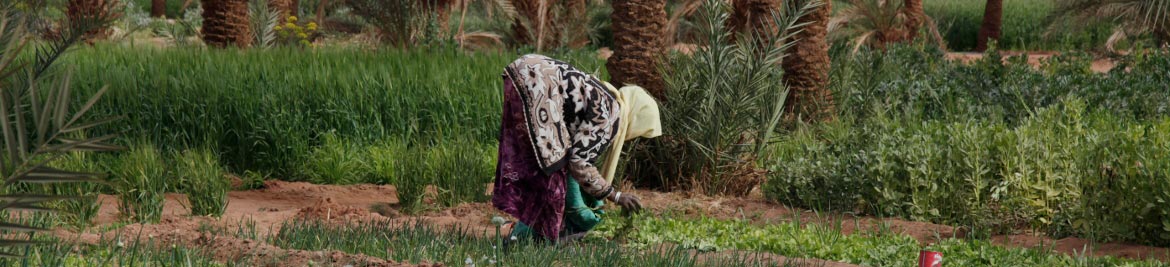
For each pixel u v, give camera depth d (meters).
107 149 3.30
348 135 12.47
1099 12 23.89
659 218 8.98
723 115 10.51
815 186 9.80
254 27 21.84
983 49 35.47
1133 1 21.84
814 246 7.61
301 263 6.05
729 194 10.55
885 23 27.42
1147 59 18.03
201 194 8.90
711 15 10.40
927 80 15.59
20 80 6.03
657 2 11.12
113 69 12.99
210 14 19.36
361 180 12.04
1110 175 8.34
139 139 11.45
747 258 7.22
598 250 6.83
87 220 8.03
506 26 26.89
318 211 9.03
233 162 12.19
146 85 12.27
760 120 10.70
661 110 10.62
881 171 9.20
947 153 9.20
